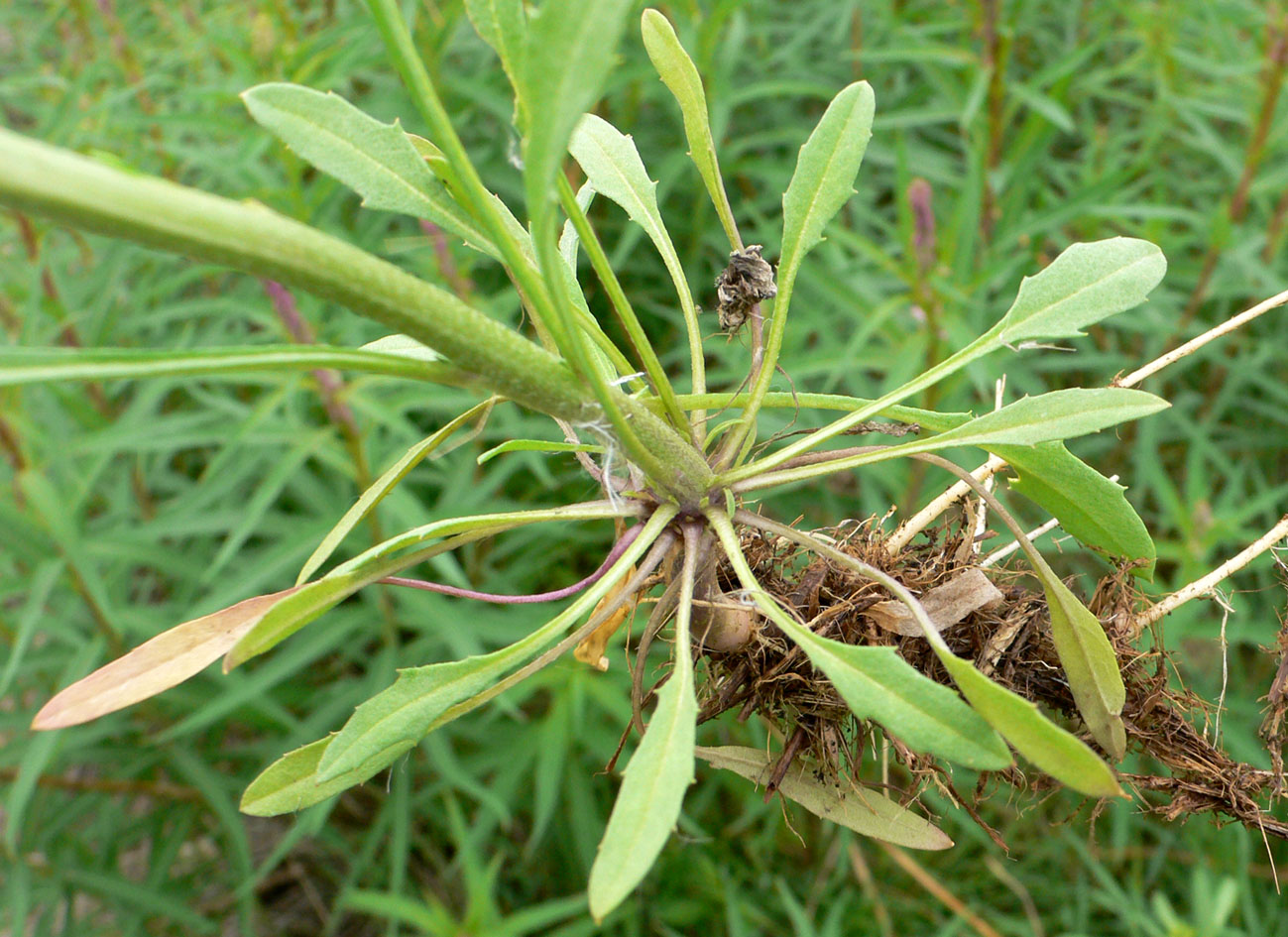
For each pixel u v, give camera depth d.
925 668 0.12
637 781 0.09
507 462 0.33
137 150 0.37
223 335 0.37
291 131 0.09
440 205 0.10
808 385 0.37
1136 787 0.13
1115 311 0.11
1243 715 0.33
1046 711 0.13
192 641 0.10
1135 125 0.45
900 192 0.30
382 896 0.27
